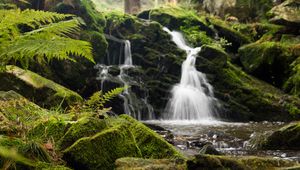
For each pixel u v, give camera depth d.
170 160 3.31
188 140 8.59
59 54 2.23
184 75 15.91
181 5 23.75
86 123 3.67
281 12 18.50
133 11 23.00
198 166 3.03
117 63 16.33
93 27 14.62
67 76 12.59
